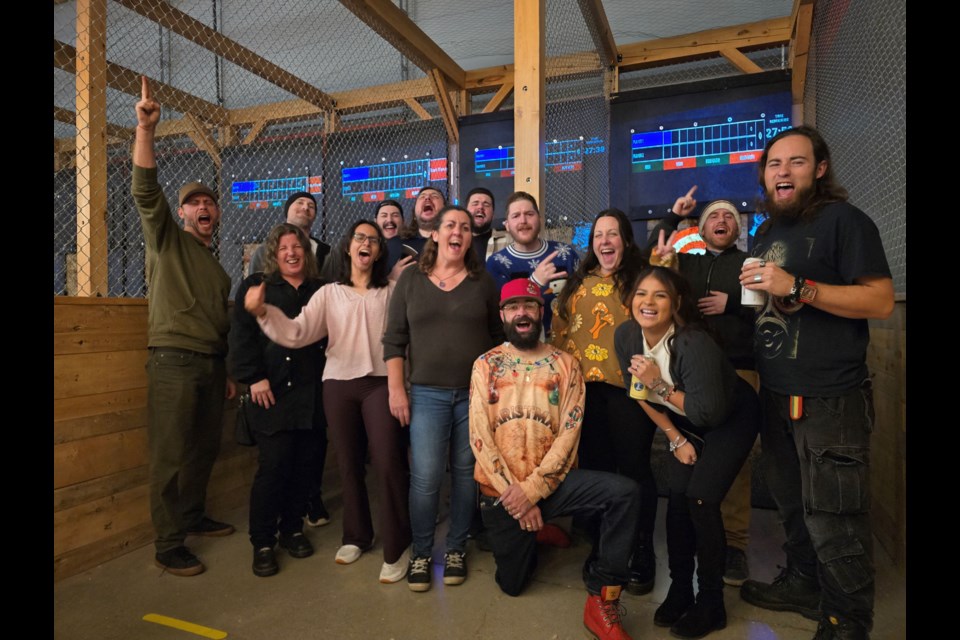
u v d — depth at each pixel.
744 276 1.66
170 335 2.45
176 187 5.47
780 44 4.19
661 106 4.14
